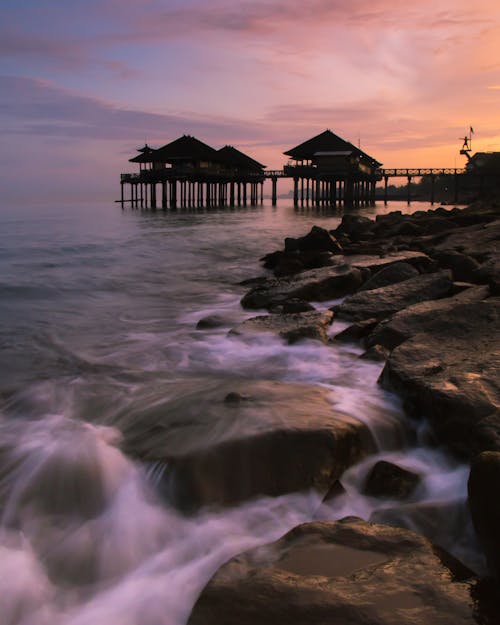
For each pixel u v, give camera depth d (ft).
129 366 20.12
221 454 10.54
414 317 19.54
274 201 228.22
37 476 10.94
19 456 11.71
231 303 33.47
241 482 10.37
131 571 8.91
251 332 21.57
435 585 7.05
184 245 70.08
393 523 9.36
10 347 23.24
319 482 10.51
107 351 22.31
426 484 10.92
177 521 9.86
